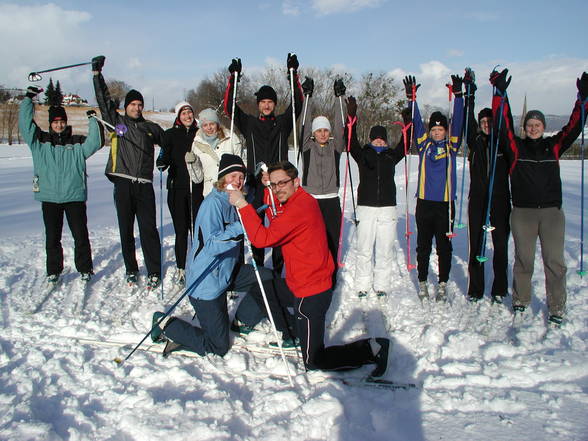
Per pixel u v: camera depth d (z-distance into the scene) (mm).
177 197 4488
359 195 4262
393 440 2379
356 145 4172
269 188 3172
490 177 3807
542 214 3514
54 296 4320
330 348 2973
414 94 4250
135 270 4598
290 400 2662
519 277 3666
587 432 2367
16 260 5348
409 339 3430
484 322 3707
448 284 4605
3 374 2963
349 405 2639
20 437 2344
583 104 3396
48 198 4262
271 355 3293
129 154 4336
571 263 4945
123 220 4410
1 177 13898
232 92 4207
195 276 3131
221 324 3188
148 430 2412
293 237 2889
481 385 2830
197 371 3057
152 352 3303
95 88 4270
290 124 4391
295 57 4242
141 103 4422
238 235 3059
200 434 2381
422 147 4180
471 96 3926
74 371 3027
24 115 4148
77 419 2535
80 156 4316
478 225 3967
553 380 2844
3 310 3975
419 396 2719
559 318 3490
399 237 6773
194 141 4266
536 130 3480
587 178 13586
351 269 5098
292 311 3980
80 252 4484
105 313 3998
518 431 2395
